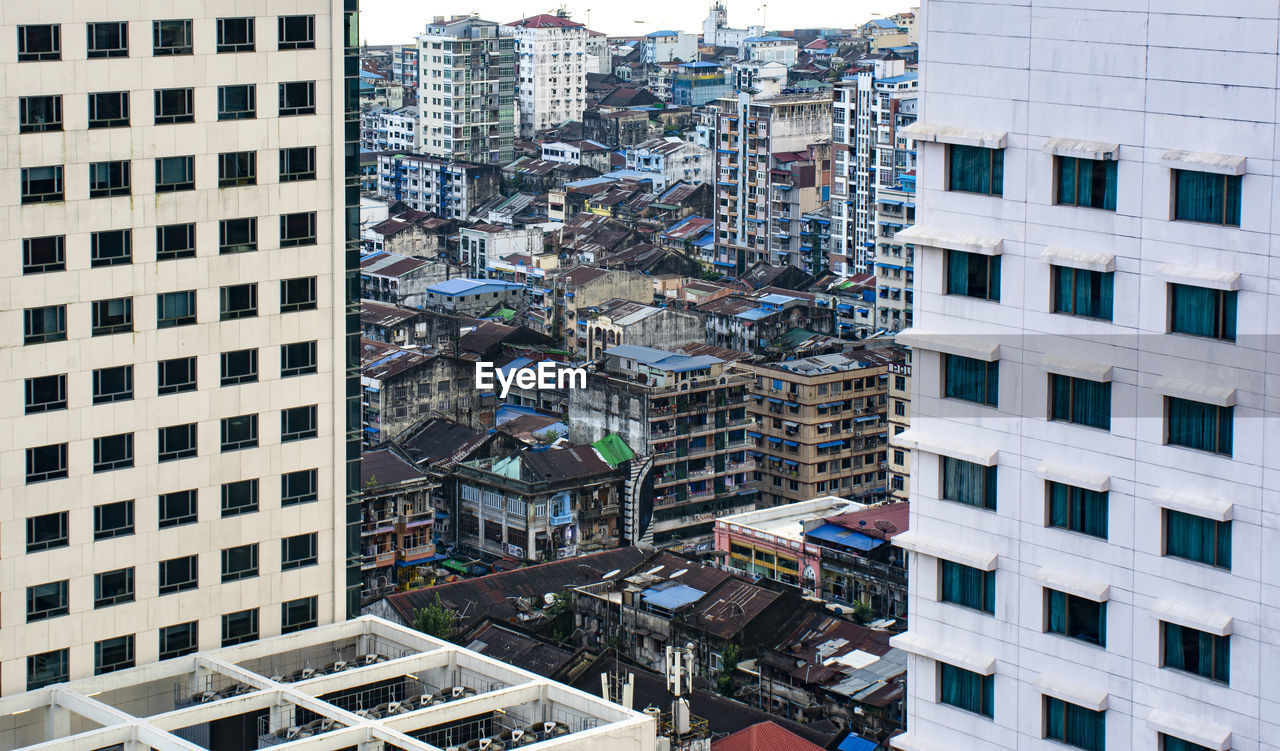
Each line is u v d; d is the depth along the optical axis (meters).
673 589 173.38
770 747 132.88
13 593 94.50
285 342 101.44
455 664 101.50
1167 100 55.72
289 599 103.75
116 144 94.94
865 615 176.12
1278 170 53.81
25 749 86.88
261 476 101.75
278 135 99.75
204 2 96.69
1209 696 57.59
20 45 91.75
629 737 93.12
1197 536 57.44
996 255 60.16
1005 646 62.16
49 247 93.62
